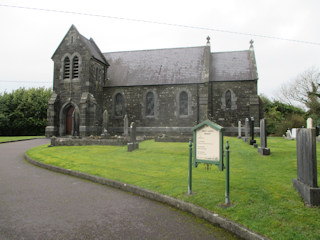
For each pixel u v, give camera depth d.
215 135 5.83
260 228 4.20
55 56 25.36
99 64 26.78
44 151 14.95
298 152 6.30
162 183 7.14
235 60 27.73
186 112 25.67
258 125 24.12
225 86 25.58
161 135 23.52
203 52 28.72
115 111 27.45
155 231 4.51
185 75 26.39
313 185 5.30
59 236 4.33
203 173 8.30
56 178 8.91
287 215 4.66
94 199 6.40
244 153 12.20
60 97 24.95
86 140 16.95
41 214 5.35
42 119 38.09
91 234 4.40
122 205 5.91
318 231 4.05
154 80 26.75
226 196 5.33
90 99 23.81
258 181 7.06
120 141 16.36
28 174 9.62
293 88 42.31
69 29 25.14
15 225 4.78
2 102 37.25
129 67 29.27
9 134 37.19
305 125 31.97
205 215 5.01
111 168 9.61
